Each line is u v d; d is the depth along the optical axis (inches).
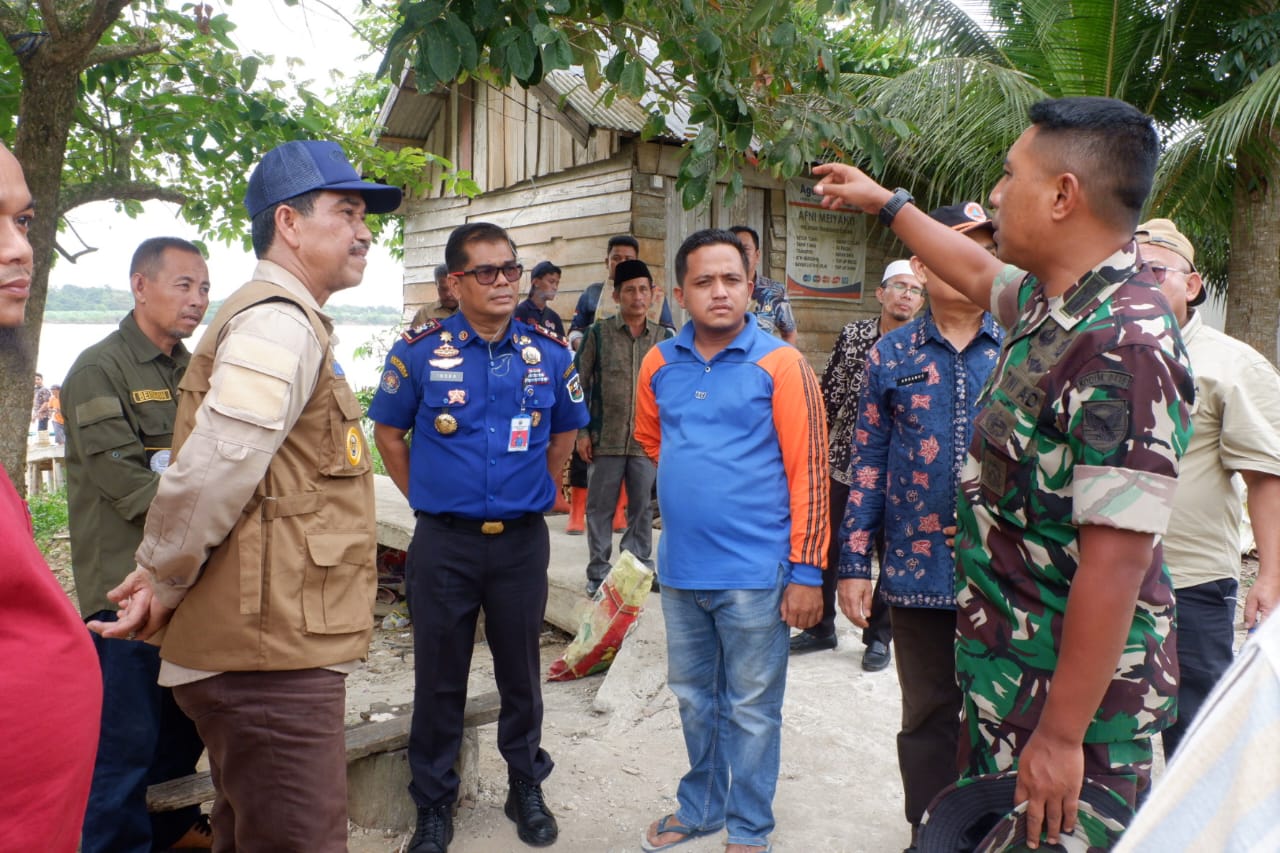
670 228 308.8
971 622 69.9
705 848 117.9
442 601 116.1
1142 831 24.1
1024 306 67.9
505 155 353.1
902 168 311.6
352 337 631.2
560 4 109.7
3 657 47.3
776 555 108.1
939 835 63.0
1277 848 22.1
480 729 160.6
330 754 82.7
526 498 118.0
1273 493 101.9
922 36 332.5
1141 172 60.3
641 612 181.5
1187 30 294.5
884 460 109.3
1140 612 64.7
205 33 159.2
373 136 383.9
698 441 109.3
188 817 121.1
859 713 157.8
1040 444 62.6
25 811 47.9
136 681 106.7
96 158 196.5
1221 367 102.8
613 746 151.0
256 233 85.9
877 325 173.9
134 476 105.6
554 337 125.6
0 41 155.7
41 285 141.7
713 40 121.6
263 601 79.1
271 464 79.7
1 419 135.4
